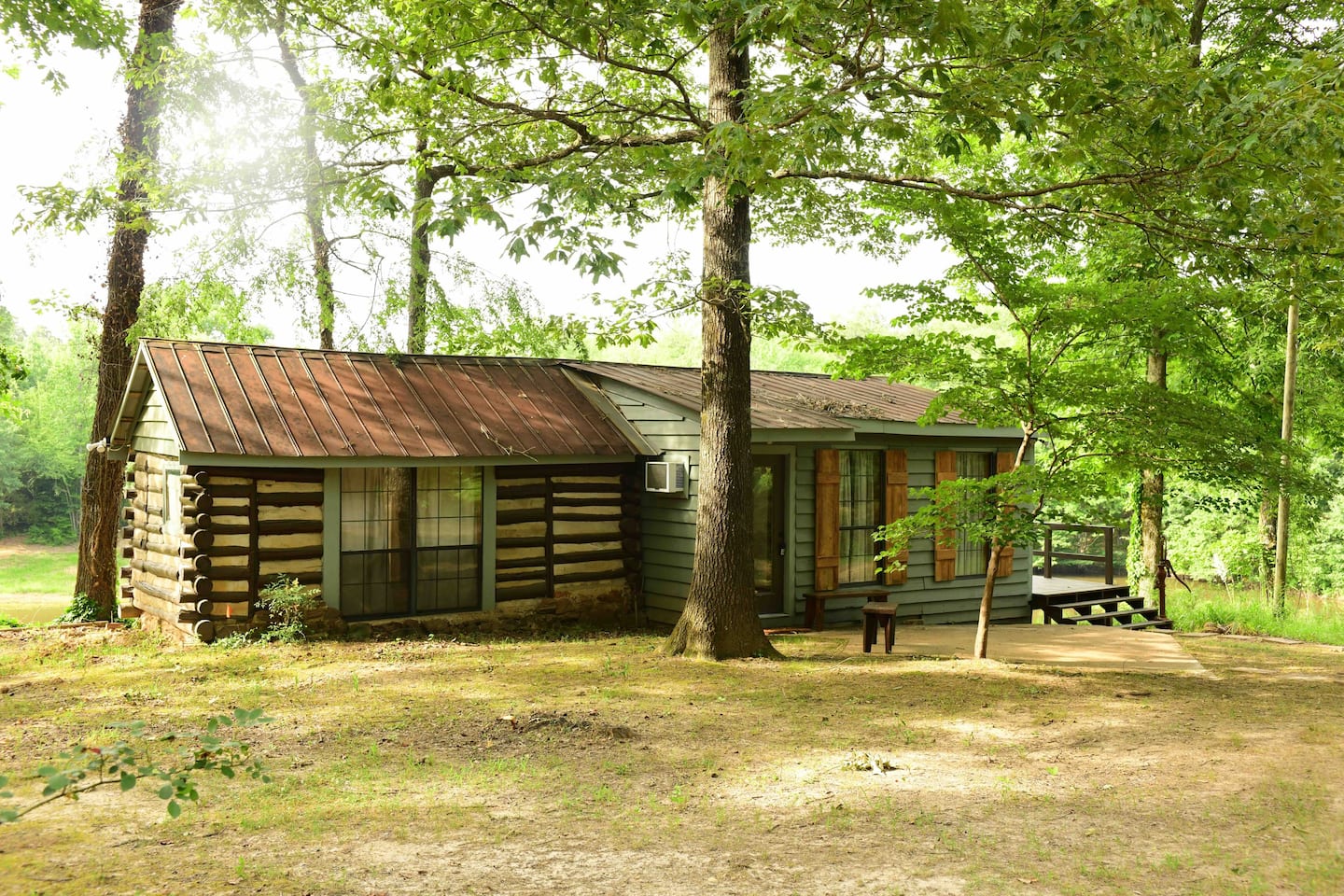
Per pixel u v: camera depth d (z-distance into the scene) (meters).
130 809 5.59
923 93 8.27
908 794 6.17
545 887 4.66
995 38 8.08
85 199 11.93
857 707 8.51
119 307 15.77
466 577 12.79
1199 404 9.86
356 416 12.15
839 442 14.05
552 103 11.99
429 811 5.71
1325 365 17.39
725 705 8.52
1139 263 13.46
